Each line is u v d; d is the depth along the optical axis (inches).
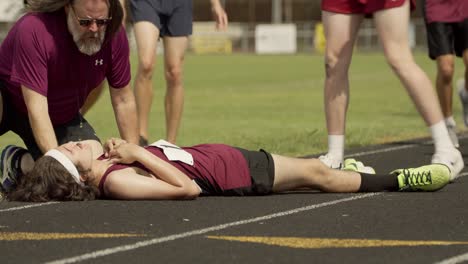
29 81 521.3
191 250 388.5
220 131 953.5
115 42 539.8
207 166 517.3
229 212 473.7
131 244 400.2
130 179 502.0
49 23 520.1
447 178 537.3
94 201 502.9
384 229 430.9
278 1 3863.2
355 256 377.1
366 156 718.5
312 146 798.5
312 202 502.9
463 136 874.1
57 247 395.5
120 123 569.6
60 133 564.7
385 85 1727.4
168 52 716.7
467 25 781.3
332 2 595.8
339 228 433.7
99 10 511.2
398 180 534.3
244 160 522.6
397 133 911.0
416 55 2847.0
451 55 773.3
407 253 381.7
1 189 531.8
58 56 523.2
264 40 3548.2
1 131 569.0
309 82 1820.9
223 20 737.6
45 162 503.5
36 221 451.8
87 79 542.9
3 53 541.3
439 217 459.5
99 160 514.9
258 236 415.2
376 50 3474.4
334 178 529.7
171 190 501.7
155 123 1048.2
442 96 776.9
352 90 1610.5
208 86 1712.6
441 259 371.9
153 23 695.1
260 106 1289.4
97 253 384.5
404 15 569.9
